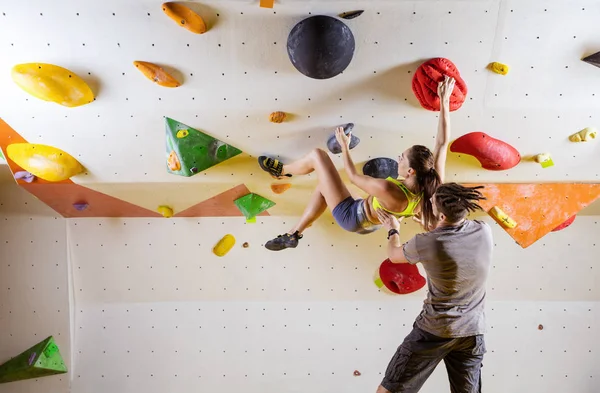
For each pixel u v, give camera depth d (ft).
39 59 8.18
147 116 8.97
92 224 11.81
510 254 12.07
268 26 7.80
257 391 12.88
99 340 12.59
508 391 13.00
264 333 12.64
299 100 8.80
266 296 12.44
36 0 7.45
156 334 12.61
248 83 8.52
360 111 9.02
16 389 12.48
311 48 7.68
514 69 8.46
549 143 9.58
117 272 12.22
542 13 7.80
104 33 7.88
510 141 9.54
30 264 11.87
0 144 9.32
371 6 7.60
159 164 9.82
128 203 11.09
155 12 7.65
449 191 8.02
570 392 13.03
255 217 11.34
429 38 8.04
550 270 12.29
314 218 10.60
